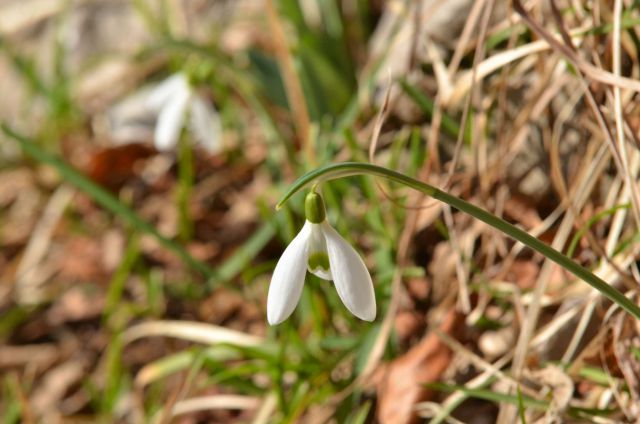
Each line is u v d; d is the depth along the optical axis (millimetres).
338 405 442
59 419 518
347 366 454
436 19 496
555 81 444
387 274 459
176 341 519
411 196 468
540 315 429
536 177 460
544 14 448
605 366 391
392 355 444
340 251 334
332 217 483
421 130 497
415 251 475
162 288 538
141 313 524
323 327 458
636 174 417
